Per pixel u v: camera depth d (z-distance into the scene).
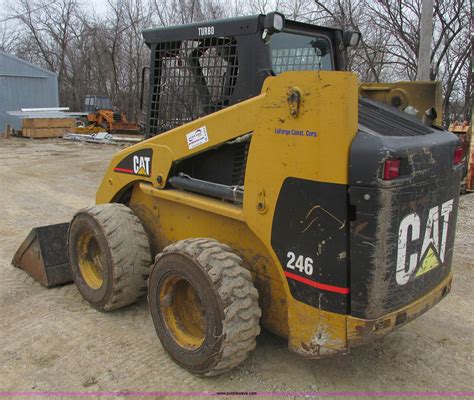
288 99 2.75
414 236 2.80
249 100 3.05
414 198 2.72
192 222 3.77
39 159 15.04
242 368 3.43
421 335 3.98
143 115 4.36
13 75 24.67
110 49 32.38
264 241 3.02
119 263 3.90
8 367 3.45
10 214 7.97
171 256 3.28
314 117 2.65
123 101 30.75
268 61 3.29
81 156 15.91
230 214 3.22
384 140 2.59
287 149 2.80
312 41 3.88
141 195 4.26
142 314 4.20
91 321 4.09
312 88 2.65
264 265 3.26
